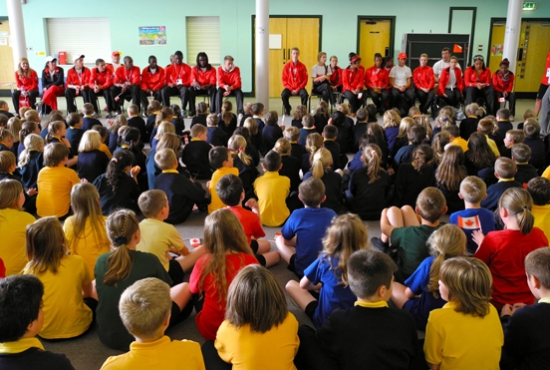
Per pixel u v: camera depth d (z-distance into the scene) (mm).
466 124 6539
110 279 2240
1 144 4594
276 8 11898
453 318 1890
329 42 12078
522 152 4043
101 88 8922
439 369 1938
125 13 11977
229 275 2252
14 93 9133
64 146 4074
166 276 2377
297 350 1979
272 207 3977
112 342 2336
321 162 3963
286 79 9094
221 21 12000
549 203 2990
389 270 1857
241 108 8867
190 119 8789
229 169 4082
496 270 2557
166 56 12227
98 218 2768
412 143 4883
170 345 1684
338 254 2275
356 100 9062
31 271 2367
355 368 1814
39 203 4047
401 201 4223
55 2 11922
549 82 8320
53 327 2418
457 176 4098
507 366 2037
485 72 9047
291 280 2842
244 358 1817
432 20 11867
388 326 1834
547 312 1903
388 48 12039
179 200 4008
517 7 9273
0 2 12039
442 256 2250
